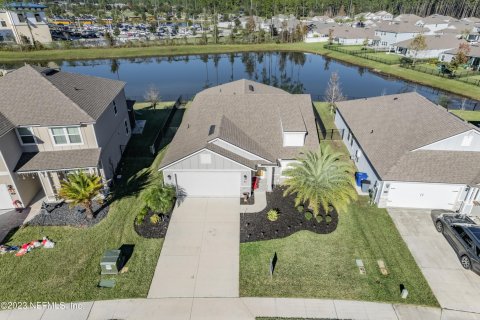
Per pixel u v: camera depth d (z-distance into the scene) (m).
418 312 14.43
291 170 20.58
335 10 163.50
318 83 57.69
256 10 138.88
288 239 18.42
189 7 176.38
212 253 17.52
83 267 16.61
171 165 20.77
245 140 22.69
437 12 141.38
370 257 17.23
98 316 14.20
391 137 23.61
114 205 21.31
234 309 14.52
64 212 20.53
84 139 21.39
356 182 23.67
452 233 17.75
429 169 20.09
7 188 20.06
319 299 14.98
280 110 24.86
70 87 23.08
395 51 77.81
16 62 74.19
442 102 44.84
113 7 191.38
